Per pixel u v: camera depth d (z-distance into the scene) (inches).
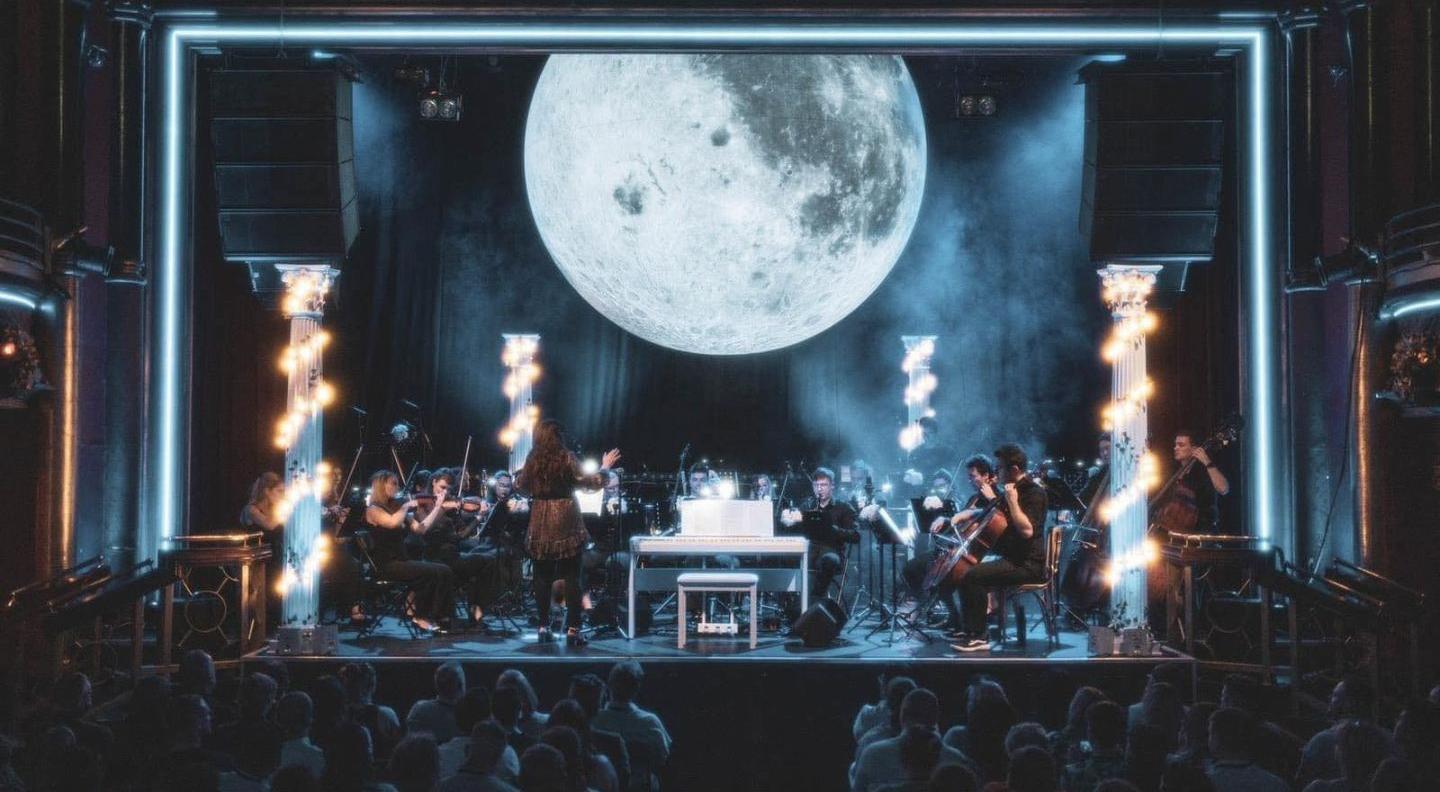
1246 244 435.8
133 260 417.1
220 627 401.1
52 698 269.9
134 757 219.8
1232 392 481.4
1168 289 442.9
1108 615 428.8
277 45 422.6
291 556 404.2
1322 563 420.8
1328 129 432.8
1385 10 409.4
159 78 425.4
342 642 408.5
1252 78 431.8
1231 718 218.8
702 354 629.0
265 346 489.7
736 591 399.2
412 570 421.4
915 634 414.6
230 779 204.5
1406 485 409.4
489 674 369.7
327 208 424.2
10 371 387.5
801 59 574.9
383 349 621.9
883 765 238.8
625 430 640.4
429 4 420.8
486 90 629.6
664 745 285.6
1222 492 422.9
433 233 629.0
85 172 435.8
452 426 630.5
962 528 407.2
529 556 399.2
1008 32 421.7
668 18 421.1
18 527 410.6
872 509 421.4
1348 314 426.0
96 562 394.9
